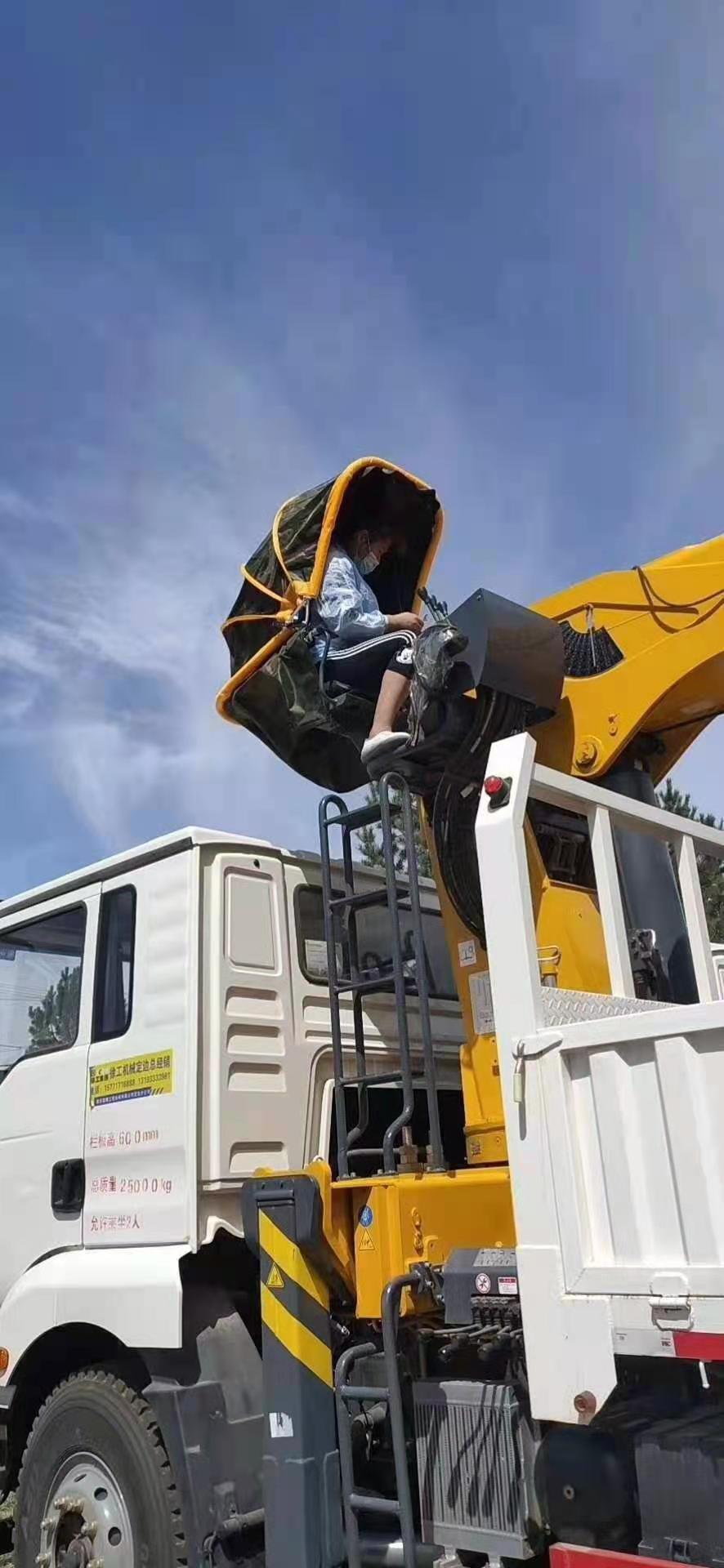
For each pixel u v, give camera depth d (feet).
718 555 13.51
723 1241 8.57
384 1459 12.57
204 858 15.15
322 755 17.01
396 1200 11.47
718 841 14.29
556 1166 9.59
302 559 15.05
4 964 18.02
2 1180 16.80
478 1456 11.20
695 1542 9.36
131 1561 12.94
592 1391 9.05
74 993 16.38
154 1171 14.29
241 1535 12.74
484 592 13.14
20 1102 16.80
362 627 14.28
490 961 10.41
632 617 13.74
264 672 16.29
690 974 13.16
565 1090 9.66
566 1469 10.44
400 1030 12.18
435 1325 12.21
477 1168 13.05
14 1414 15.74
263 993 15.16
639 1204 9.11
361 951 16.90
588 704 13.71
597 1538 10.20
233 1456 12.99
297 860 16.37
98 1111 15.34
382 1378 12.56
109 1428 13.57
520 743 11.10
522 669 13.09
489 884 10.62
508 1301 10.68
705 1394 10.61
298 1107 15.12
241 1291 14.49
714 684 13.53
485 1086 13.39
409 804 12.88
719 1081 8.77
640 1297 8.93
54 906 17.07
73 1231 15.34
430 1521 11.47
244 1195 12.91
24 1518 14.51
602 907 12.05
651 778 14.73
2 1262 16.43
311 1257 12.34
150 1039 14.79
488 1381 11.60
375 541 15.90
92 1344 15.10
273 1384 12.15
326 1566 11.51
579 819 13.60
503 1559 11.07
